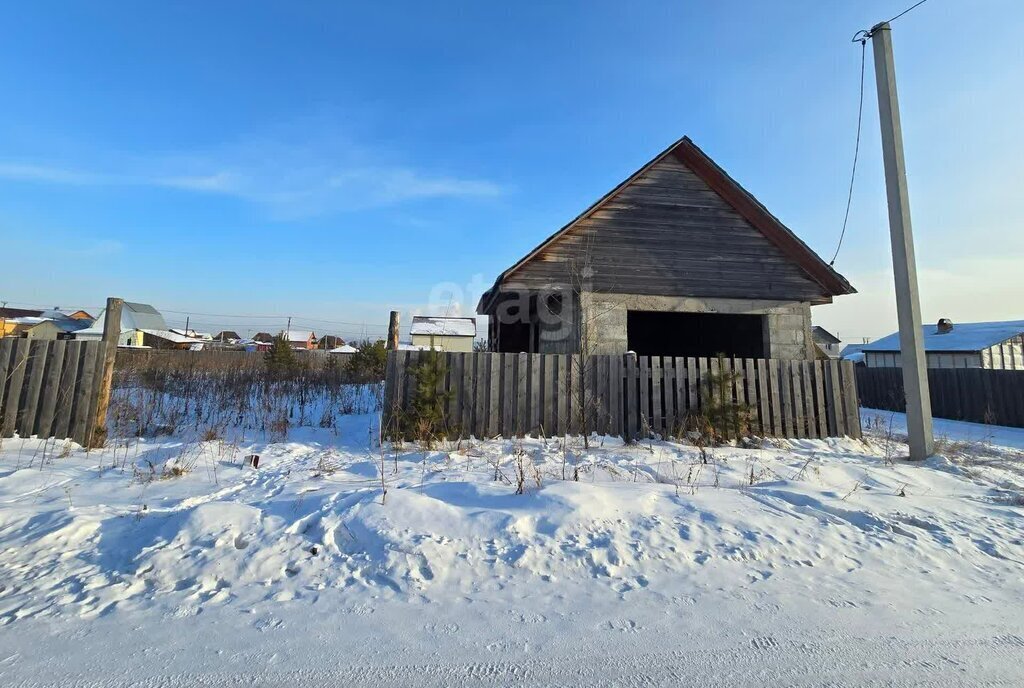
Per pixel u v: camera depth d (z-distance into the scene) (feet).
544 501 15.31
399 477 19.93
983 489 20.97
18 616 9.78
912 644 9.52
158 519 14.24
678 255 37.55
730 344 48.91
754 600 11.12
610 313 36.29
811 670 8.66
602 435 28.60
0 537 13.17
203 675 8.17
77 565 11.86
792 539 14.24
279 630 9.52
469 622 9.97
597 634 9.64
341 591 11.09
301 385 48.83
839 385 31.76
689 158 38.45
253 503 15.78
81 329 179.83
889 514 16.19
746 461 24.26
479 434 27.66
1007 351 94.84
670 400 29.81
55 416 24.66
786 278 38.70
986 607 11.07
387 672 8.36
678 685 8.20
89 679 8.00
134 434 28.07
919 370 27.22
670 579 12.00
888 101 29.37
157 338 185.06
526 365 28.63
